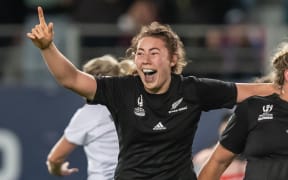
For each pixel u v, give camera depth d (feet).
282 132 36.06
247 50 67.10
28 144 62.18
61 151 44.65
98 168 43.50
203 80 37.01
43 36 34.27
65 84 35.63
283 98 36.68
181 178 36.47
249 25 73.00
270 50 67.00
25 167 62.18
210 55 66.54
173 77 36.78
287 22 78.13
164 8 73.05
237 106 37.17
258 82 40.86
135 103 36.29
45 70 64.95
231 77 66.49
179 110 36.35
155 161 36.27
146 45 36.14
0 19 72.13
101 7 70.79
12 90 62.13
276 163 36.04
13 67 64.90
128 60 42.27
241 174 46.52
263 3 81.92
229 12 75.31
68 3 74.64
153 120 36.14
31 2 75.00
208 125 59.77
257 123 36.50
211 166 37.81
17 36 66.18
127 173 36.50
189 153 36.91
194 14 73.10
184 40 67.56
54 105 62.23
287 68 36.58
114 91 36.50
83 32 65.16
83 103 62.18
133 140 36.35
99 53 64.69
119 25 67.82
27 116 62.18
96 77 36.55
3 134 62.13
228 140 37.27
